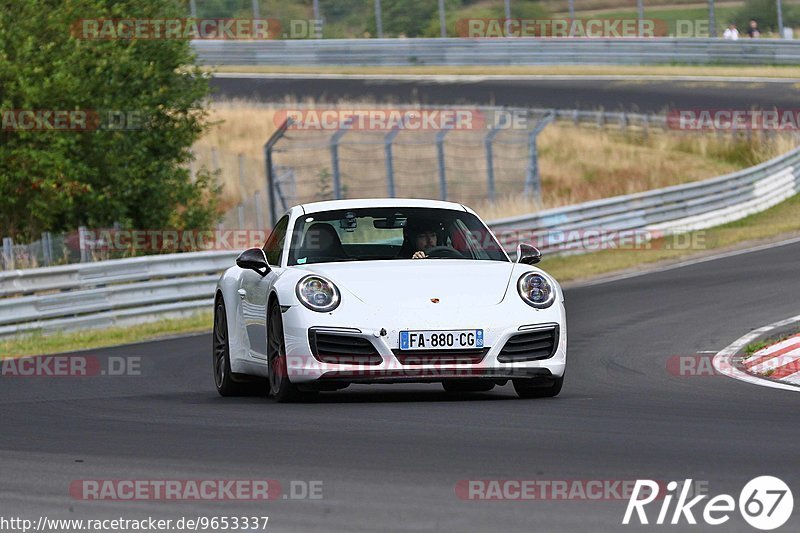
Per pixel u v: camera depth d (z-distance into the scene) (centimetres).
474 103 14288
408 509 1683
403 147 12938
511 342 2891
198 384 3822
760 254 7850
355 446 2230
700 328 4766
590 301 6066
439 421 2548
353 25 17575
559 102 14438
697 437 2280
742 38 15975
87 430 2583
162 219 8250
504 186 12331
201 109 8319
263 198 11575
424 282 2953
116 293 6116
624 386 3322
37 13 7562
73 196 7694
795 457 2039
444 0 16988
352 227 3259
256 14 17450
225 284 3541
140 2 8056
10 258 6594
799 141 13088
